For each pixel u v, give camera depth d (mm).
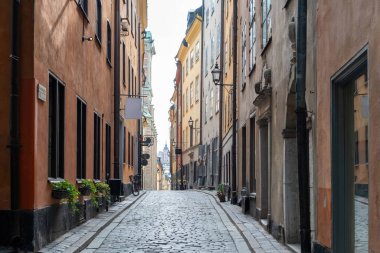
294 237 9617
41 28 9156
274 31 11195
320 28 7191
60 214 10469
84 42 13414
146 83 50312
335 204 6516
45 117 9375
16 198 8500
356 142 5996
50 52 9781
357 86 5945
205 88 36438
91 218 14047
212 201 21922
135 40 30547
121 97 22922
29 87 8703
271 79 11594
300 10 7508
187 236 11734
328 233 6707
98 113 16031
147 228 13062
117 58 20000
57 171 10406
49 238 9547
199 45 40125
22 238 8516
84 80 13438
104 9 17562
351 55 5730
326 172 6852
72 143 11812
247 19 16578
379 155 4832
